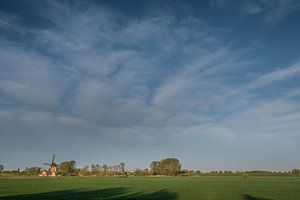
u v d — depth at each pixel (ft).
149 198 197.98
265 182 409.08
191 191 254.27
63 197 200.34
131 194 226.38
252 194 228.63
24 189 266.98
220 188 289.74
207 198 199.21
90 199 189.78
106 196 209.87
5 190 254.88
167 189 276.00
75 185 332.80
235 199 194.70
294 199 196.54
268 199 196.34
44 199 186.60
